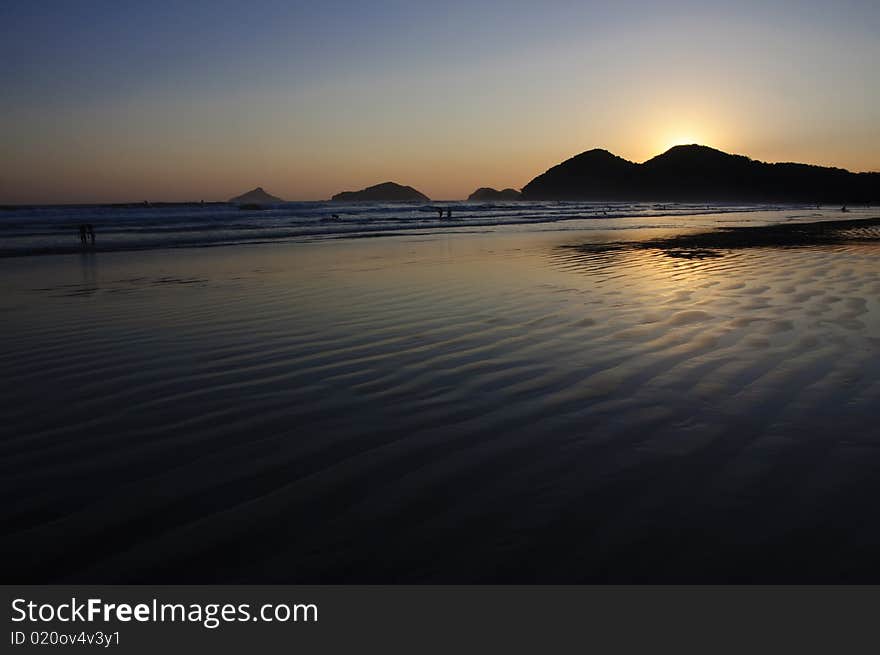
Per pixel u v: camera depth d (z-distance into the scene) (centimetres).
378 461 361
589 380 508
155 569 262
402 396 478
